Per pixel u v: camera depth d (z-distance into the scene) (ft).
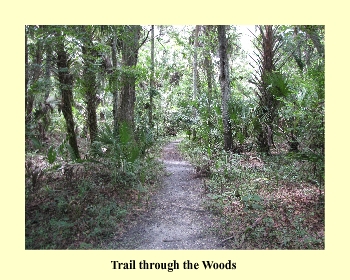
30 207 16.34
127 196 19.24
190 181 23.67
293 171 22.70
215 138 34.06
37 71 23.22
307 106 19.06
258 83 29.22
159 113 54.80
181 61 56.75
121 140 21.38
